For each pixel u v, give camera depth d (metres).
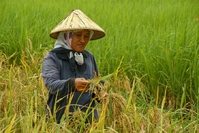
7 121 3.37
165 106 5.02
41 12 8.30
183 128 3.63
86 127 3.47
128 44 5.93
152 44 5.76
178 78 5.07
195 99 4.91
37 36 6.80
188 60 5.08
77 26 3.43
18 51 6.54
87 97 3.60
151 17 8.84
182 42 5.53
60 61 3.53
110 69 5.52
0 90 4.36
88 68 3.64
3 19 7.54
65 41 3.53
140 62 5.48
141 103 4.62
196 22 7.97
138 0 12.38
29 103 3.90
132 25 7.66
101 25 7.64
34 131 3.07
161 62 5.25
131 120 3.52
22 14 7.90
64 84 3.35
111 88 4.23
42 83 4.28
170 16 9.13
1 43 6.60
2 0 9.45
